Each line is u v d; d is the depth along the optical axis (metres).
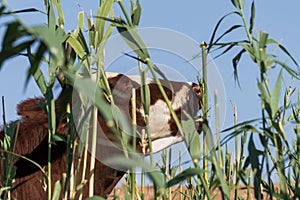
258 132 2.72
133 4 3.14
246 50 2.90
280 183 2.76
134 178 3.13
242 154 3.56
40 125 5.40
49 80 3.27
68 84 2.87
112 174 5.32
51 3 3.04
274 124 2.75
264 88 2.74
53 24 3.03
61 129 5.20
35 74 3.22
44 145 5.34
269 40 2.98
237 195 3.61
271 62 2.83
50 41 1.69
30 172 5.30
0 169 4.80
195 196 3.89
